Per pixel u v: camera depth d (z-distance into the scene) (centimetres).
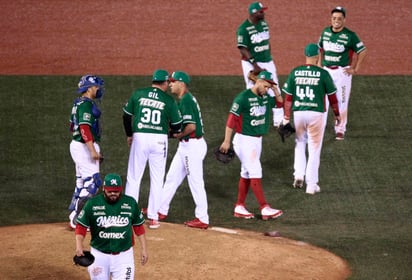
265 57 5581
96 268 3422
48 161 5266
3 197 4853
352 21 7438
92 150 4088
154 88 4262
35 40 7012
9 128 5606
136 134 4262
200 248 4044
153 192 4297
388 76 6388
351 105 5962
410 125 5728
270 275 3838
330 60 5431
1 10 7631
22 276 3734
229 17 7506
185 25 7338
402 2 7844
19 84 6184
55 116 5775
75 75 6356
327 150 5431
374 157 5353
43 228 4309
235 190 5041
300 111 4869
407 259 4147
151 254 3950
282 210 4791
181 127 4334
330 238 4403
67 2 7825
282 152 5438
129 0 7888
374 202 4884
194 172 4434
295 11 7594
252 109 4569
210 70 6462
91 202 3372
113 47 6888
